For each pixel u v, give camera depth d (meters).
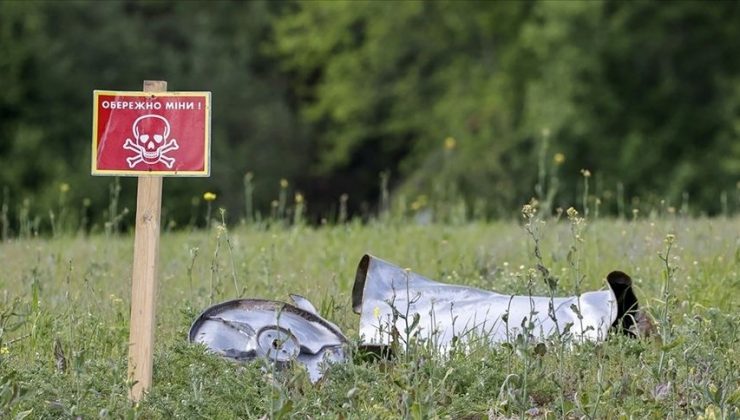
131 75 73.62
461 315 16.41
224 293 19.31
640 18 63.00
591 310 16.17
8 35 69.62
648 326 16.30
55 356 15.32
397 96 76.94
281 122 78.38
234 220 73.31
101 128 14.17
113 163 14.16
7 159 68.62
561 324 16.11
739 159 60.56
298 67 82.44
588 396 13.67
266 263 21.12
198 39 77.56
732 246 22.59
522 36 65.19
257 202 75.94
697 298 18.39
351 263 23.48
